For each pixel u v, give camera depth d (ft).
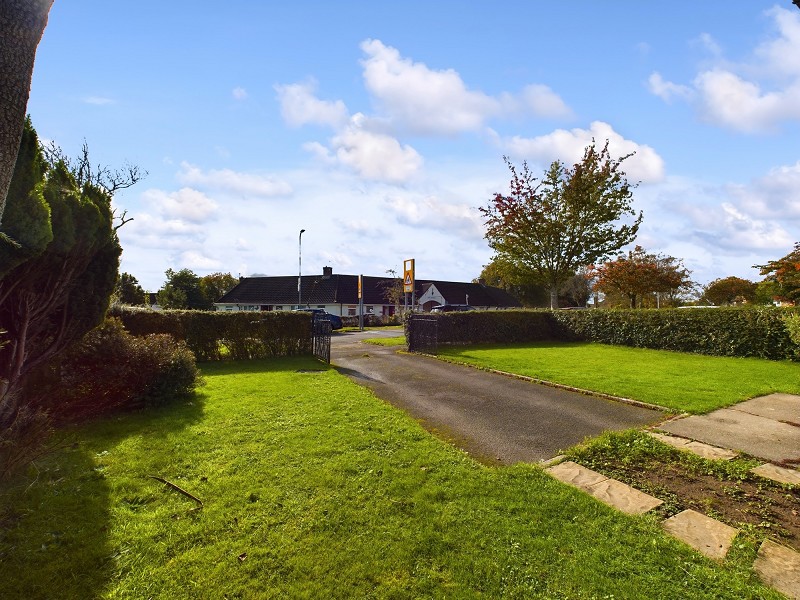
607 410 22.04
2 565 8.94
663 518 11.31
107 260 19.03
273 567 9.00
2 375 16.22
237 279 206.49
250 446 15.87
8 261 11.52
